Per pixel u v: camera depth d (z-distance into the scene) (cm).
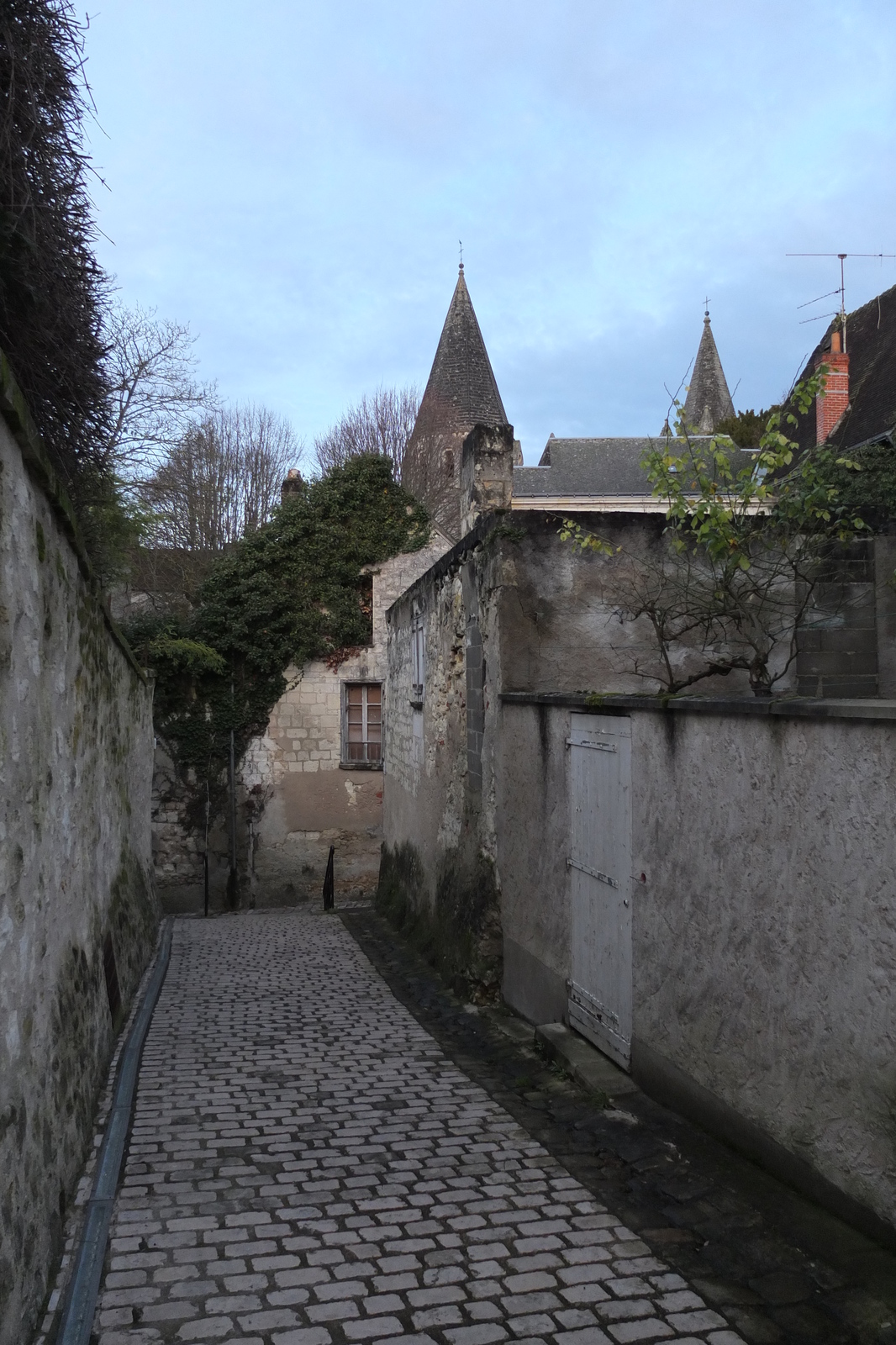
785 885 358
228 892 1714
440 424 3412
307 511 1767
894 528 801
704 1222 349
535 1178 406
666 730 457
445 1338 277
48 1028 379
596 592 756
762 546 689
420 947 1023
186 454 2205
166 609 2117
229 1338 277
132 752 995
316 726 1759
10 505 329
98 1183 393
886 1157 301
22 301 392
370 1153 438
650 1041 478
